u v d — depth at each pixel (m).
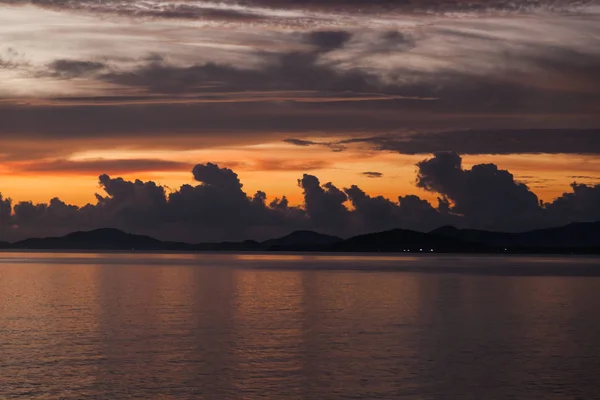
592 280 122.44
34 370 37.66
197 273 150.12
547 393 33.06
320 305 71.38
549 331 51.72
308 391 33.41
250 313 63.53
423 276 137.38
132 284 106.94
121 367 38.38
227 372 37.22
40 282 111.31
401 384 34.72
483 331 51.75
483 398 32.31
